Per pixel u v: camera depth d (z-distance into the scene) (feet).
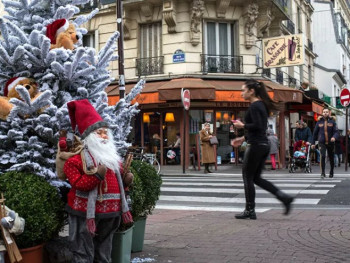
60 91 12.71
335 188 32.27
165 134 60.54
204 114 59.72
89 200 9.79
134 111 14.76
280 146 63.82
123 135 14.58
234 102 59.00
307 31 99.71
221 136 60.23
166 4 59.47
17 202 10.10
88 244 10.26
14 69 12.78
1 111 11.77
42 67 12.70
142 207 14.02
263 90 19.12
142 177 14.76
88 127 10.11
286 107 67.00
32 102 11.25
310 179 40.86
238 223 19.34
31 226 10.05
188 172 52.95
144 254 14.24
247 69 62.13
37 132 12.01
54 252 10.85
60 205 11.05
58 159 10.23
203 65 60.23
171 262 13.28
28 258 10.34
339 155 63.62
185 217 21.29
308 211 22.30
